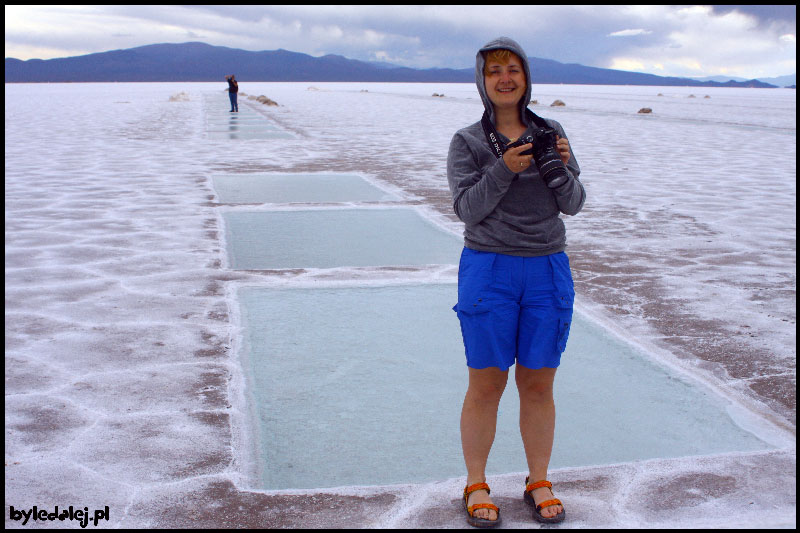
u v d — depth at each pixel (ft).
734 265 20.06
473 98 192.75
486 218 7.91
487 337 7.89
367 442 9.89
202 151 51.80
